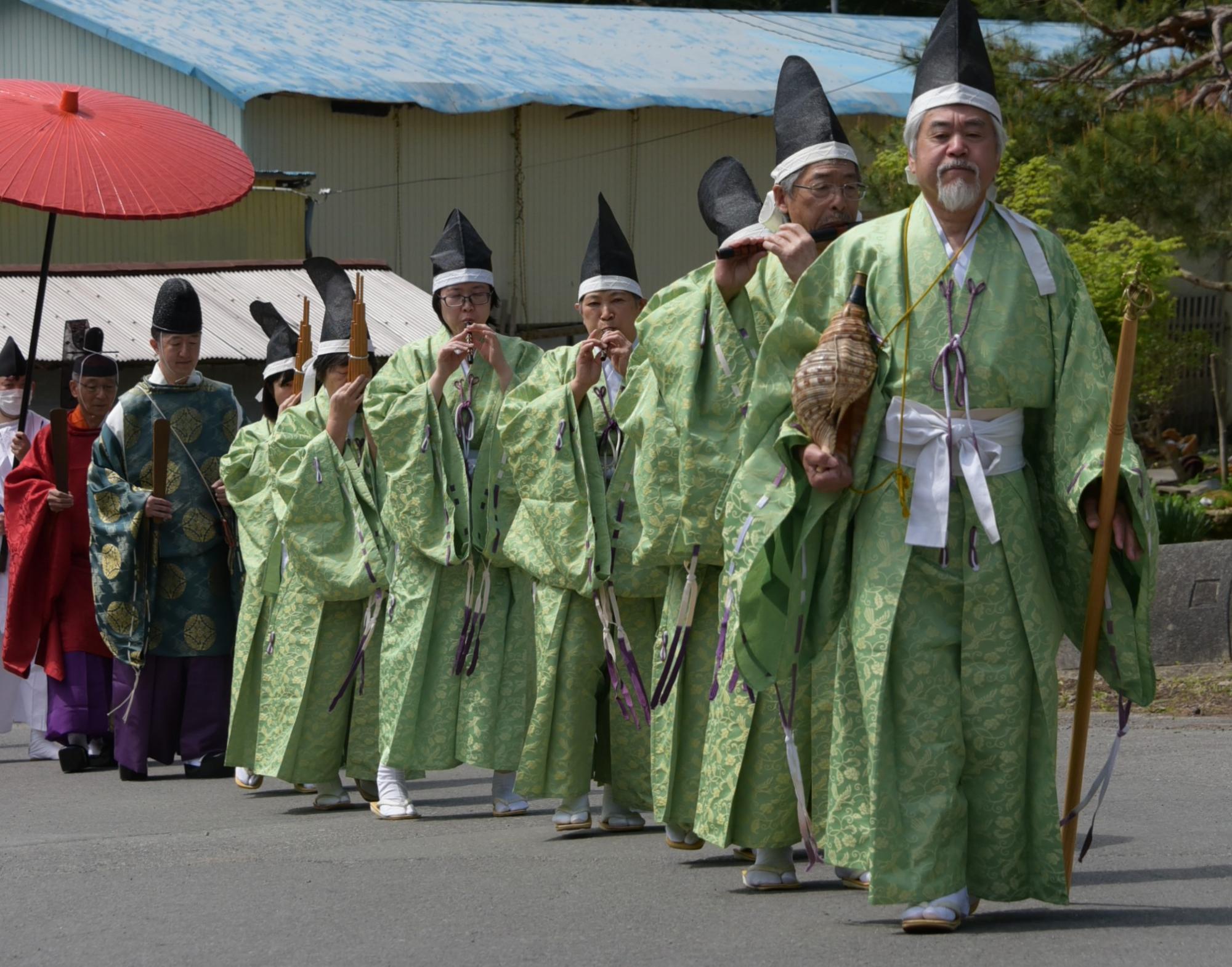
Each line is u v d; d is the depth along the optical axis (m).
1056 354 6.06
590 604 8.95
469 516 9.65
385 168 35.00
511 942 6.12
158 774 12.74
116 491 12.31
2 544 14.05
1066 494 5.96
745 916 6.48
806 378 6.02
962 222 6.12
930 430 6.01
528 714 9.68
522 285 36.69
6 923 6.74
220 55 33.09
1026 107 20.12
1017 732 6.00
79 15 33.53
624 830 9.02
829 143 7.13
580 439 8.92
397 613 9.78
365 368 10.60
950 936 5.93
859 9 47.91
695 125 37.94
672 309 7.56
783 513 6.24
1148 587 5.93
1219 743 10.90
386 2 39.41
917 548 6.00
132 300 26.97
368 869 7.74
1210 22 21.75
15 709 14.06
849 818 6.10
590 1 47.31
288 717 10.40
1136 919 6.16
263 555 11.30
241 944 6.21
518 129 36.22
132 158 11.52
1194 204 18.48
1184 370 29.86
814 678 6.90
